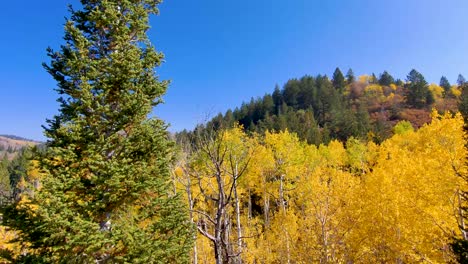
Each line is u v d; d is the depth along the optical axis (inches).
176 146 379.2
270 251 658.2
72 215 299.9
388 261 542.0
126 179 327.6
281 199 924.0
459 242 326.3
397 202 504.1
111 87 363.6
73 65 340.8
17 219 296.5
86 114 355.3
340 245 547.8
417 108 3371.1
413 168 547.8
